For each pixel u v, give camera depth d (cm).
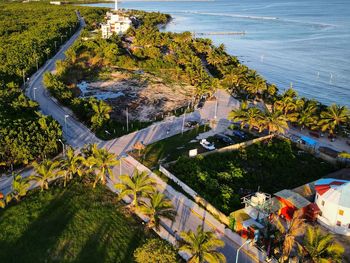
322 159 9012
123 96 13638
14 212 6512
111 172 7225
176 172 7925
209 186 7344
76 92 13700
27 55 16438
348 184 6556
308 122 10519
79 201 6925
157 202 6041
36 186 7369
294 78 17750
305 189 7288
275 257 5525
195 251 4816
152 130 10412
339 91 15900
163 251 4906
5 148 7819
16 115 9550
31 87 13725
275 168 8456
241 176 7938
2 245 5734
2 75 13250
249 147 9319
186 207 6850
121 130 10275
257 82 13300
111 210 6700
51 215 6488
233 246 5834
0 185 7388
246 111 10338
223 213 6569
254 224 6022
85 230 6153
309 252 4906
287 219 6469
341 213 6184
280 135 10075
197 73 15062
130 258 5566
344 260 5566
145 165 8338
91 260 5519
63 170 7375
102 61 17875
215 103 13000
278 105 11188
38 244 5794
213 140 9750
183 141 9675
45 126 8606
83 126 10450
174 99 13412
